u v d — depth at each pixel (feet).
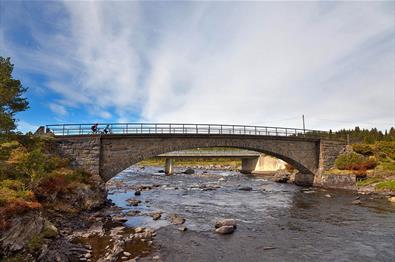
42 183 77.92
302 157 175.22
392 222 82.94
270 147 164.35
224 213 95.66
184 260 53.36
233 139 151.74
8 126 77.00
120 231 70.69
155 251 57.62
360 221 84.33
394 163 174.40
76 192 88.58
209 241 65.16
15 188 66.74
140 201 114.73
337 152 183.52
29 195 62.08
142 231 70.95
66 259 50.29
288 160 176.86
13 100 84.69
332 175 164.14
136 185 171.01
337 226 78.89
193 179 220.23
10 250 47.37
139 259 52.95
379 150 188.34
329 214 93.97
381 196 128.16
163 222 81.56
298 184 187.42
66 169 96.63
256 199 124.77
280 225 80.18
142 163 480.23
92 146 111.34
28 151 86.99
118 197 126.31
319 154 178.50
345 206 107.65
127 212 92.53
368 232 72.84
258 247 61.52
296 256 56.34
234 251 58.85
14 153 81.82
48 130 108.78
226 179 222.07
